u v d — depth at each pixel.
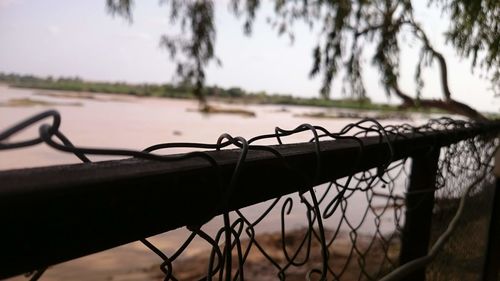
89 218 0.39
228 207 0.57
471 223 2.21
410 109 5.68
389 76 5.79
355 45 5.92
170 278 0.52
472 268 2.28
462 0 4.11
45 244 0.36
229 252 0.55
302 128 0.77
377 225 1.30
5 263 0.34
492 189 2.62
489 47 4.26
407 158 1.34
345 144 0.89
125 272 5.35
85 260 6.05
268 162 0.63
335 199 0.86
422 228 1.46
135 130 19.06
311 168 0.74
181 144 0.57
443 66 5.35
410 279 1.43
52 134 0.37
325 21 5.89
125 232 0.43
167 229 0.48
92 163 0.46
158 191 0.46
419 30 5.61
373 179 1.04
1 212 0.33
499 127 2.71
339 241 3.70
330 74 5.77
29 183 0.36
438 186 1.56
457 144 1.86
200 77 4.85
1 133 0.33
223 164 0.55
